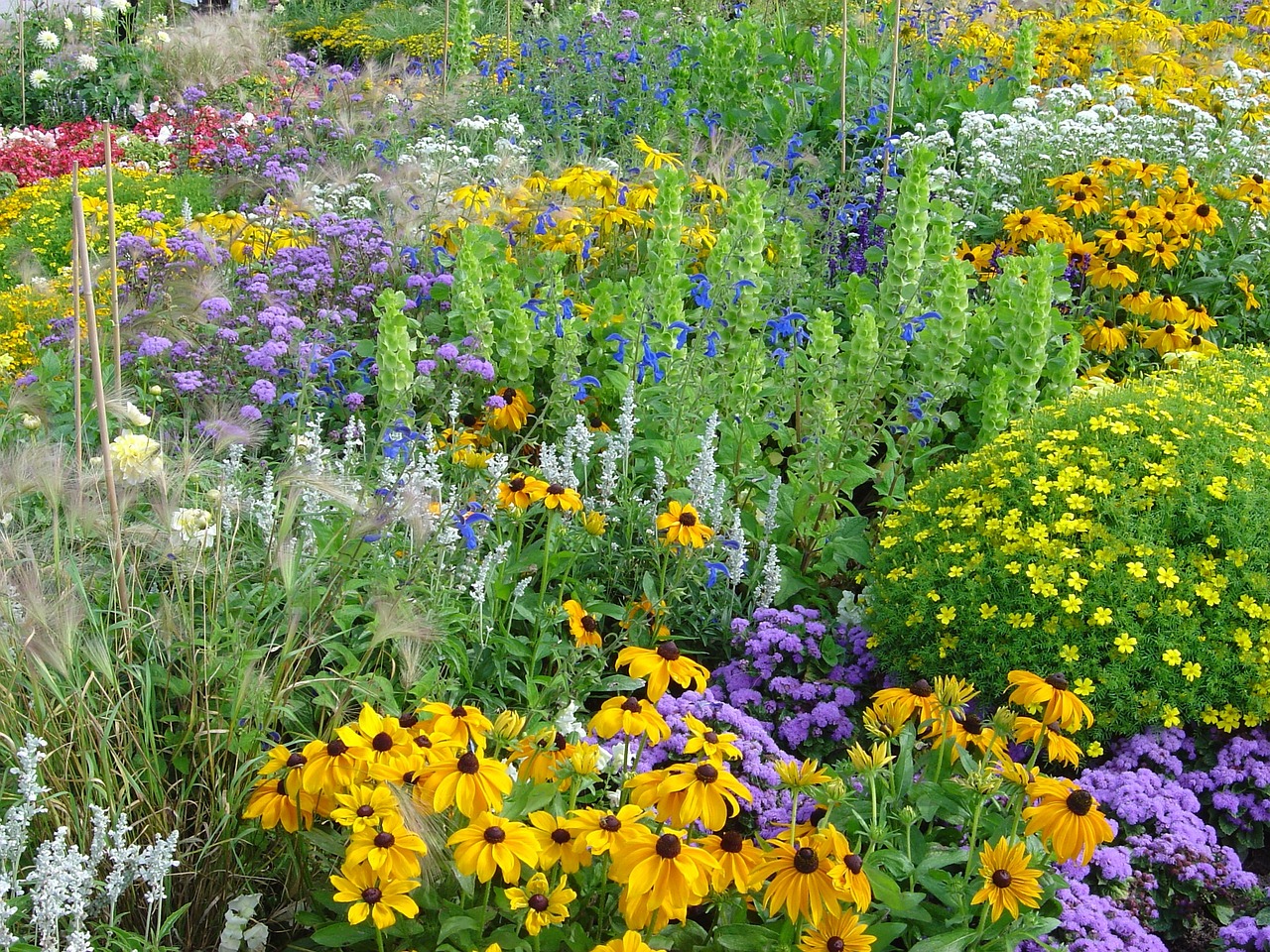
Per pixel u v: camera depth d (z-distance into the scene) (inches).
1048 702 105.9
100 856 95.2
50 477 113.0
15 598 106.3
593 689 138.0
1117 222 250.8
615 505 163.9
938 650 144.0
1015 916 92.8
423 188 240.4
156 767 111.2
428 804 91.0
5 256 317.7
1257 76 310.7
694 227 228.7
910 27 430.3
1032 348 190.1
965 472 157.5
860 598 159.5
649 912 86.7
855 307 219.5
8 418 159.9
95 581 126.0
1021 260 221.3
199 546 118.6
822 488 168.2
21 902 94.0
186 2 663.1
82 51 541.3
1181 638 134.2
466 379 190.4
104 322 185.5
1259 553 137.8
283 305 189.5
